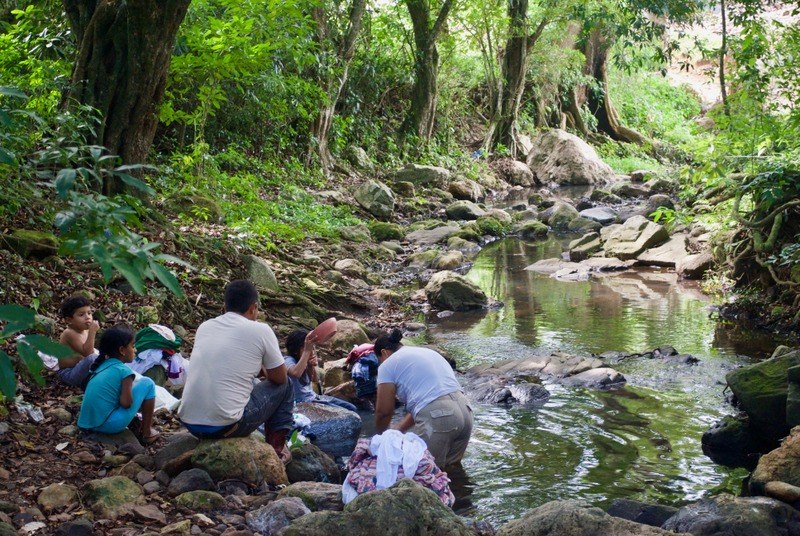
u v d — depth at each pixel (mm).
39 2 11688
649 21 17703
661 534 3975
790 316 9781
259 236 11828
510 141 27078
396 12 24062
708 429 6168
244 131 17719
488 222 17453
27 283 6965
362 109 22891
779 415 5801
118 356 5363
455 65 26078
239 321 5129
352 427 6254
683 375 7738
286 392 5344
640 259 13867
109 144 9227
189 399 5004
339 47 19828
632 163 28734
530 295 11742
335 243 14039
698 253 13219
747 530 4203
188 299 8172
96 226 3090
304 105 18812
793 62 11258
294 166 18234
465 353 8766
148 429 5387
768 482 4770
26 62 9984
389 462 4652
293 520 4055
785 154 10773
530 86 29312
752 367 6133
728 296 11180
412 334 9617
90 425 5234
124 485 4508
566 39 29953
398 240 15891
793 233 10539
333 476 5406
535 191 24375
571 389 7379
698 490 5211
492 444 6043
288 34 13242
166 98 13523
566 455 5820
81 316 5832
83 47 9195
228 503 4543
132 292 7770
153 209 9562
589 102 32094
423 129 23766
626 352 8617
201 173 12852
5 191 6918
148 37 9141
